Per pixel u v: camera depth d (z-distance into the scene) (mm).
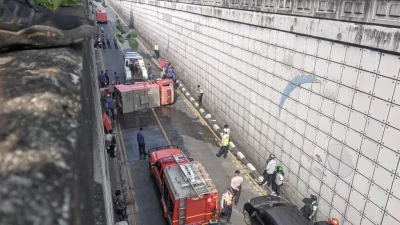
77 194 838
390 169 7723
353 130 8852
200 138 18047
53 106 1059
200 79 22703
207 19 19750
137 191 13156
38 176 796
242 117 16359
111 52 34375
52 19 1610
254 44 14172
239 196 12953
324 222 9883
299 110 11336
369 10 7922
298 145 11594
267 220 10102
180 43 27031
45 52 1479
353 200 9047
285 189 12758
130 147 16797
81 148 1000
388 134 7727
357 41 8328
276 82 12703
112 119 20078
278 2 12008
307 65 10641
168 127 19266
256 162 15242
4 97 1052
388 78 7617
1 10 1505
